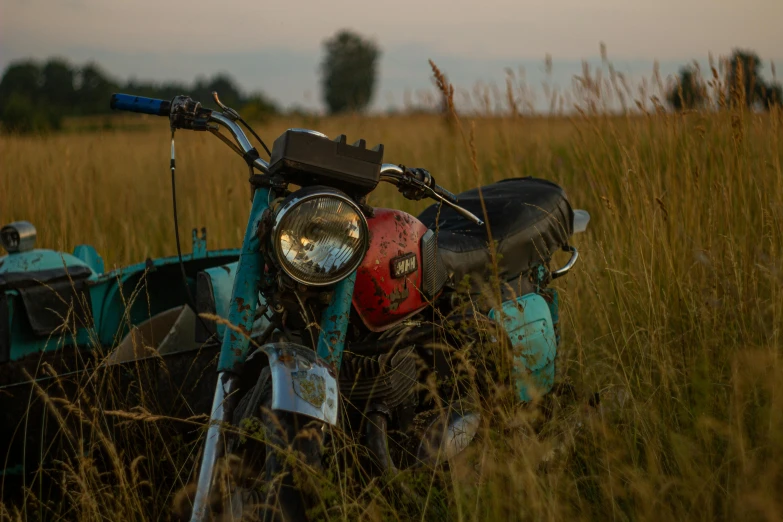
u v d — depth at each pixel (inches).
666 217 133.0
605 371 119.3
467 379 95.9
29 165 225.5
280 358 75.2
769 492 79.9
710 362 109.0
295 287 77.2
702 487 80.1
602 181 168.7
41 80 1622.8
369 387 87.3
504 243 108.3
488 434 87.6
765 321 118.7
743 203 146.6
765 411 91.0
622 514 81.4
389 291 87.2
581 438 99.3
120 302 122.5
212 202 220.2
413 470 87.6
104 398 98.3
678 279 125.7
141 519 86.6
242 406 80.9
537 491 80.7
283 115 487.5
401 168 90.1
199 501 71.1
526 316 103.0
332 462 79.7
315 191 74.7
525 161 222.1
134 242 202.4
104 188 238.4
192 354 103.9
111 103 92.2
